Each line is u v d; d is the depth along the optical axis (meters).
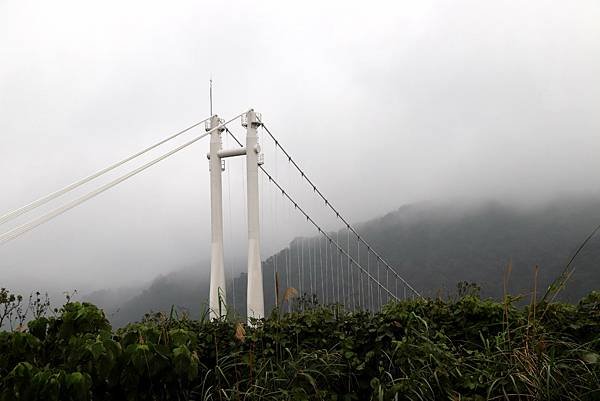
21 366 3.68
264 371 4.80
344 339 5.18
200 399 4.63
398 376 4.72
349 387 4.85
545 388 4.00
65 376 3.68
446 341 5.28
